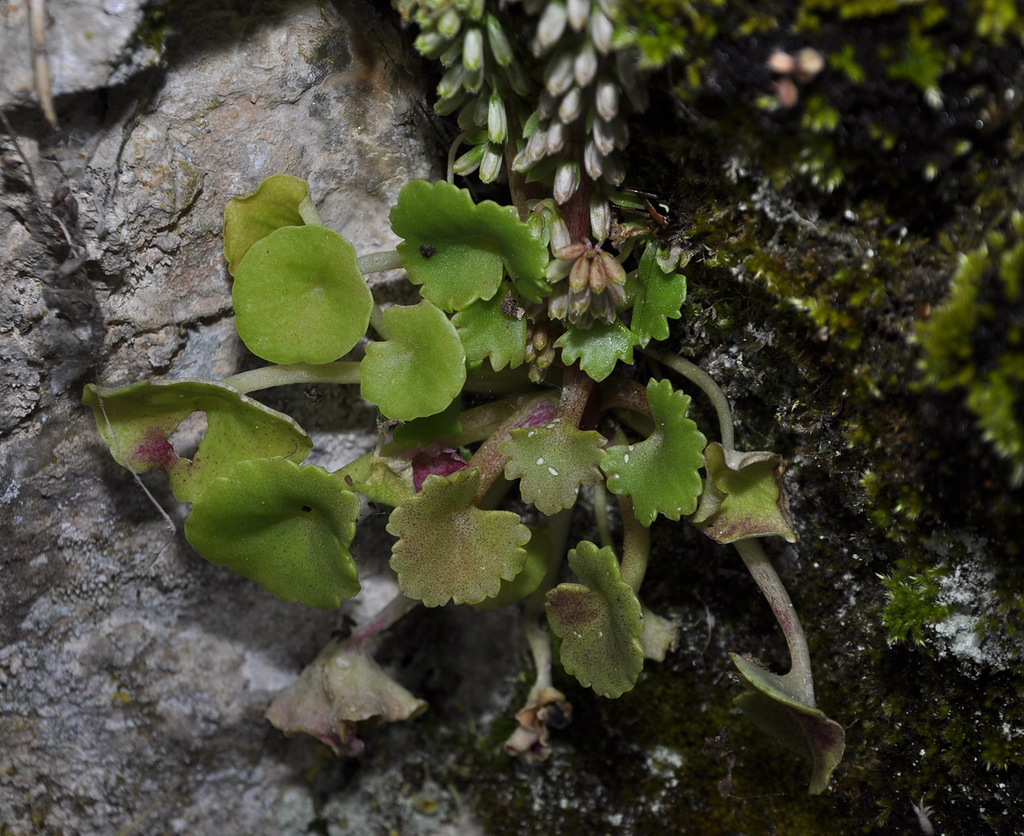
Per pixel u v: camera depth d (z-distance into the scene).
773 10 0.36
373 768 0.49
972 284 0.36
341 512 0.39
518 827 0.47
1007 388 0.36
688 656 0.45
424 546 0.40
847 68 0.36
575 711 0.46
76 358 0.41
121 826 0.48
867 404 0.39
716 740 0.44
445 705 0.48
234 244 0.41
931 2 0.35
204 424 0.44
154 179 0.40
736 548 0.42
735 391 0.41
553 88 0.37
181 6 0.39
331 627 0.47
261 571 0.41
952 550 0.39
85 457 0.43
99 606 0.45
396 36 0.41
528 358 0.40
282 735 0.48
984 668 0.40
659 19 0.36
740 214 0.39
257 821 0.49
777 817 0.44
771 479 0.39
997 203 0.36
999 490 0.37
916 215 0.37
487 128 0.39
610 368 0.39
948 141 0.36
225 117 0.41
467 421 0.42
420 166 0.43
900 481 0.39
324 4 0.40
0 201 0.39
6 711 0.46
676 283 0.39
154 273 0.41
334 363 0.41
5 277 0.40
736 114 0.37
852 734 0.42
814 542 0.42
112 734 0.47
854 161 0.37
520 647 0.48
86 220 0.40
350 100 0.41
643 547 0.42
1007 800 0.41
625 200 0.39
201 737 0.47
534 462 0.40
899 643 0.41
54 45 0.38
